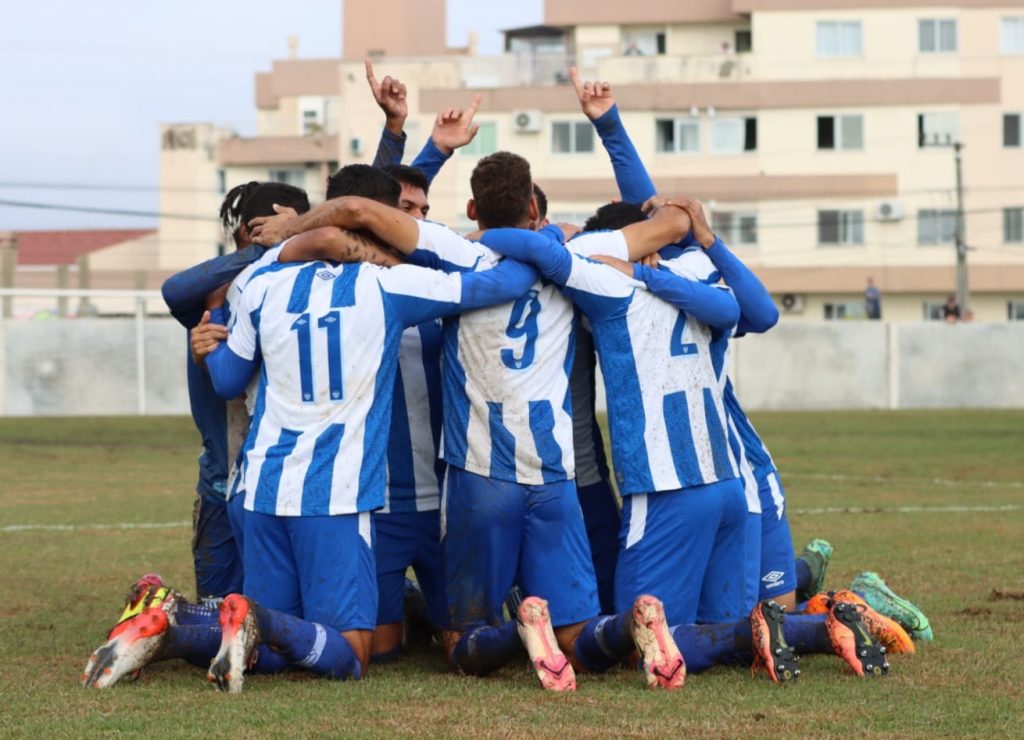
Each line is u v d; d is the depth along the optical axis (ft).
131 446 255.09
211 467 72.59
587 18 611.06
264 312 64.44
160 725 54.19
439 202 577.02
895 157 569.23
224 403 71.67
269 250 67.72
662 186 573.74
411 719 55.47
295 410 63.77
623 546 67.15
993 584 92.79
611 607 72.43
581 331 70.90
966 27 567.59
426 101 579.89
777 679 62.03
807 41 570.05
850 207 570.87
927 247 570.05
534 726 54.24
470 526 65.16
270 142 639.35
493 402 64.75
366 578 64.59
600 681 64.03
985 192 567.18
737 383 413.39
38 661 68.69
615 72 572.92
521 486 64.95
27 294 390.63
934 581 94.12
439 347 70.85
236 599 60.23
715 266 70.49
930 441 258.98
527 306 65.10
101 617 82.28
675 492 65.82
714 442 66.80
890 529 124.98
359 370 63.52
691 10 603.26
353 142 599.16
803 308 579.48
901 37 569.23
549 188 571.28
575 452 71.26
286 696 59.77
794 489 167.73
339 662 63.36
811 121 569.64
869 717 55.83
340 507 63.31
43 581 96.73
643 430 65.98
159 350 393.70
